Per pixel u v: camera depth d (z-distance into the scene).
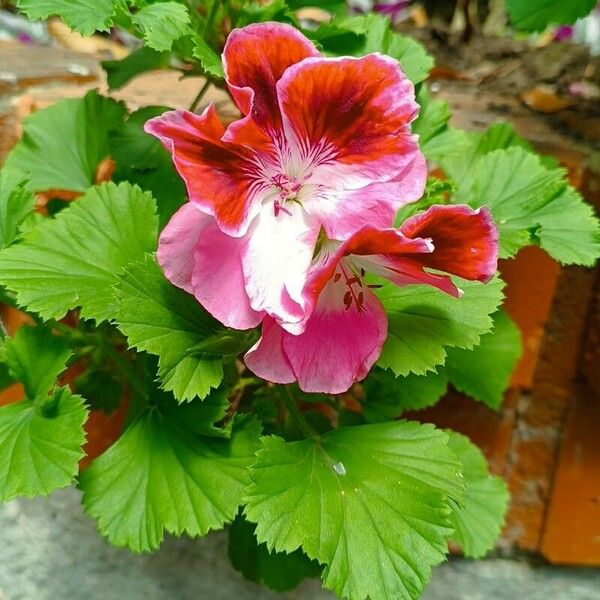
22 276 0.14
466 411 0.21
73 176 0.18
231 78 0.12
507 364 0.18
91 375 0.18
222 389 0.14
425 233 0.11
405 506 0.13
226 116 0.20
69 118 0.18
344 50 0.16
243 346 0.14
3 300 0.16
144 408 0.15
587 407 0.21
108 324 0.17
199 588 0.22
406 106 0.12
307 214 0.12
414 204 0.15
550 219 0.16
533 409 0.22
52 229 0.15
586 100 0.21
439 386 0.18
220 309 0.12
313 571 0.18
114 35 0.24
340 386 0.13
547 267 0.20
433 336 0.14
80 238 0.15
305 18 0.23
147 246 0.15
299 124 0.12
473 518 0.18
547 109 0.21
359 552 0.13
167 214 0.16
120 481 0.14
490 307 0.14
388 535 0.13
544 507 0.22
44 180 0.18
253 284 0.12
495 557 0.23
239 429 0.14
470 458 0.19
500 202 0.16
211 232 0.12
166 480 0.14
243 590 0.22
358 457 0.14
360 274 0.13
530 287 0.20
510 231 0.15
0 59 0.21
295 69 0.11
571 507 0.22
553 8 0.18
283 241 0.12
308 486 0.14
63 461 0.13
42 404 0.14
